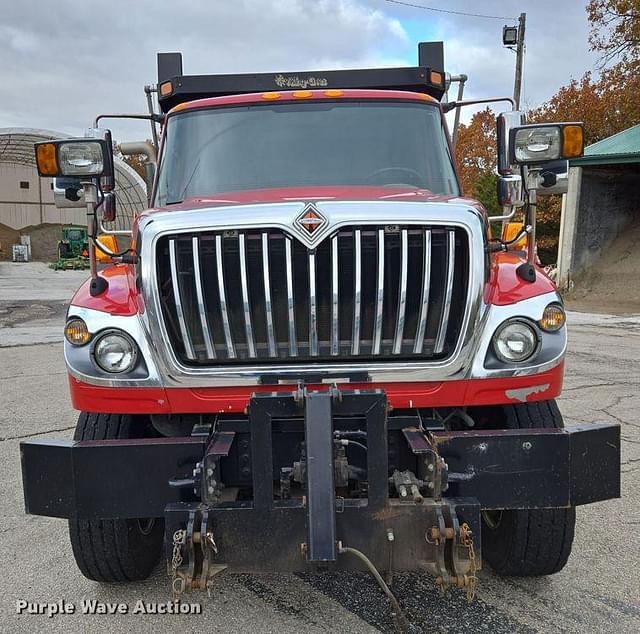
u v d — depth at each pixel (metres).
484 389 2.84
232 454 2.83
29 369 9.34
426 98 4.38
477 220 2.82
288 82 4.96
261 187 4.00
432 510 2.50
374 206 2.79
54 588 3.45
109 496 2.72
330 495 2.42
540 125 2.91
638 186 20.88
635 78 27.19
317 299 2.79
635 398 7.19
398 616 2.73
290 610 3.19
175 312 2.82
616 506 4.33
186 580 2.45
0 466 5.22
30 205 58.84
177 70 5.78
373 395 2.51
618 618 3.07
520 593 3.30
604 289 19.36
